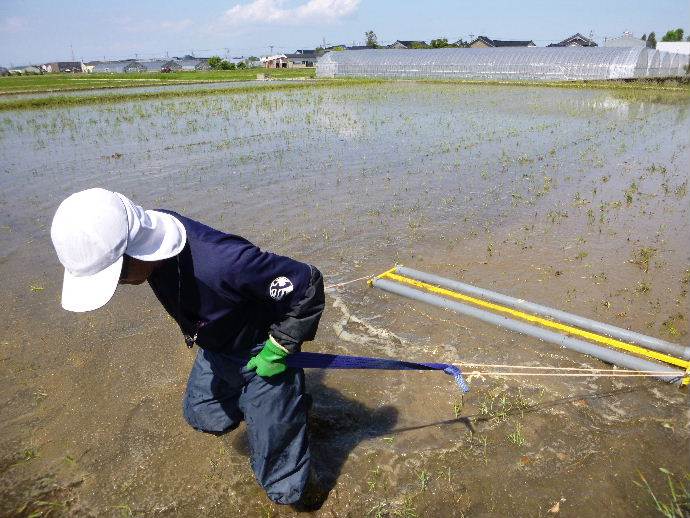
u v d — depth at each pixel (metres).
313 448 3.07
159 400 3.51
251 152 11.31
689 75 31.83
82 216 1.80
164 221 2.03
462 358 3.85
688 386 3.41
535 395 3.44
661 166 9.64
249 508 2.73
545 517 2.61
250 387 2.42
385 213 7.08
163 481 2.90
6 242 6.33
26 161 10.75
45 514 2.74
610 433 3.09
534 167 9.70
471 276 5.12
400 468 2.92
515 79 32.78
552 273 5.14
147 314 4.58
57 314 4.62
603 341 3.85
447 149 11.40
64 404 3.51
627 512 2.61
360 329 4.26
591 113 17.31
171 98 23.42
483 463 2.93
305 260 5.60
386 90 26.58
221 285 2.06
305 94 24.73
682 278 4.96
